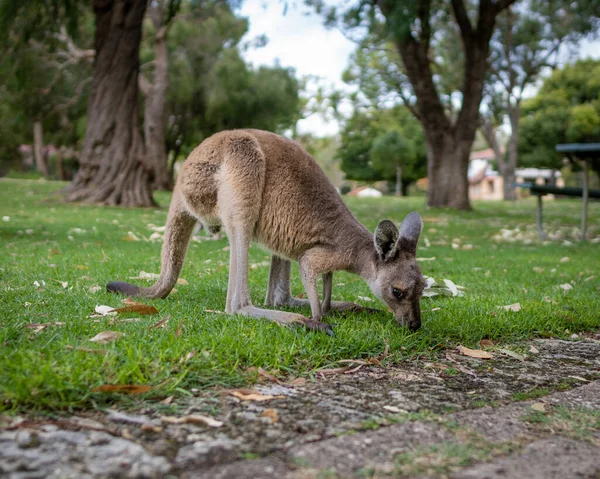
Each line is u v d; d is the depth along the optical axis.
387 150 47.78
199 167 4.10
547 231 12.66
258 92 33.84
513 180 38.94
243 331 3.35
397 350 3.42
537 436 2.30
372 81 31.14
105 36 16.16
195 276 5.66
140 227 10.41
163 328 3.33
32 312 3.65
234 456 1.98
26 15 16.75
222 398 2.50
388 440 2.17
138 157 16.25
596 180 49.53
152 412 2.30
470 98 19.31
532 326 4.14
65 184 25.47
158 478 1.81
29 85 25.27
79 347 2.78
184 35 31.94
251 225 4.02
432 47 30.92
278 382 2.77
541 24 31.36
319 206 4.10
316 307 4.01
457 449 2.12
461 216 16.89
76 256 6.40
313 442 2.12
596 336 4.15
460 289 5.47
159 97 27.92
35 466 1.82
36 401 2.24
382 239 3.85
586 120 42.41
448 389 2.84
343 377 2.94
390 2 14.54
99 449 1.96
